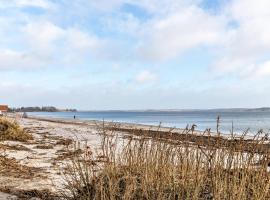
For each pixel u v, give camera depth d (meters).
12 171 9.54
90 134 25.11
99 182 6.05
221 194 5.21
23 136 18.02
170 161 5.89
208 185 5.74
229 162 5.42
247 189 5.22
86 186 6.39
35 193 7.40
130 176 5.89
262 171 5.22
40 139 19.44
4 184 8.16
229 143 5.60
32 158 11.84
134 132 6.95
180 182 5.62
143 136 6.54
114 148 6.80
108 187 5.96
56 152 13.49
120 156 6.41
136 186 6.00
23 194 7.37
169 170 5.80
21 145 15.14
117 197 5.88
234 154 5.44
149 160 6.00
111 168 6.20
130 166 6.13
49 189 7.71
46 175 9.07
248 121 75.25
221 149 5.52
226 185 5.21
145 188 5.70
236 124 58.62
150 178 5.83
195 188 5.38
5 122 18.38
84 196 6.12
